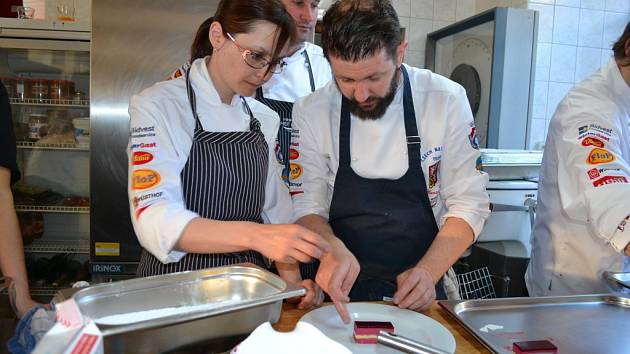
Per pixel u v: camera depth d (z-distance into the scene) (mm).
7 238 1201
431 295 938
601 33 2646
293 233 828
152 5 1996
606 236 1022
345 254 971
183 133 1009
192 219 879
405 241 1151
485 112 2436
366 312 913
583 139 1136
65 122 2248
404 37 1015
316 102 1225
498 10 2289
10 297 1173
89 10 2510
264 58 941
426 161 1165
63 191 2346
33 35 2025
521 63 2350
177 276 820
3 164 1234
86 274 2244
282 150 1499
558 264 1347
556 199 1337
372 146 1154
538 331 848
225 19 941
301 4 1449
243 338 723
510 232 1770
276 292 781
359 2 930
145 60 2014
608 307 957
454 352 752
